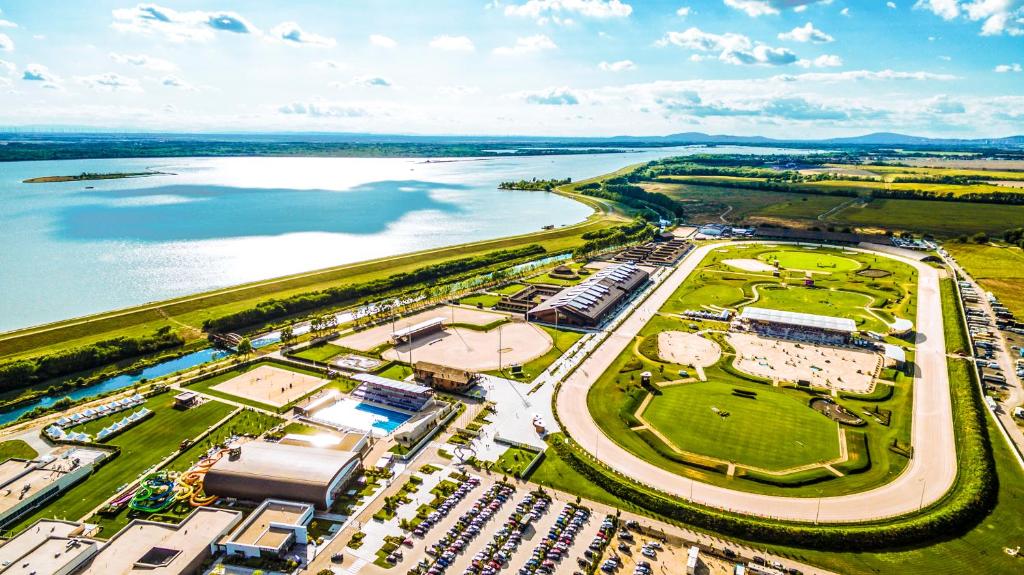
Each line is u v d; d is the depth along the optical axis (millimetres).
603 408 184875
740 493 142250
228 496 142875
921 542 126438
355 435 166375
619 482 145125
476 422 176500
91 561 117750
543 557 122375
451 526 131875
